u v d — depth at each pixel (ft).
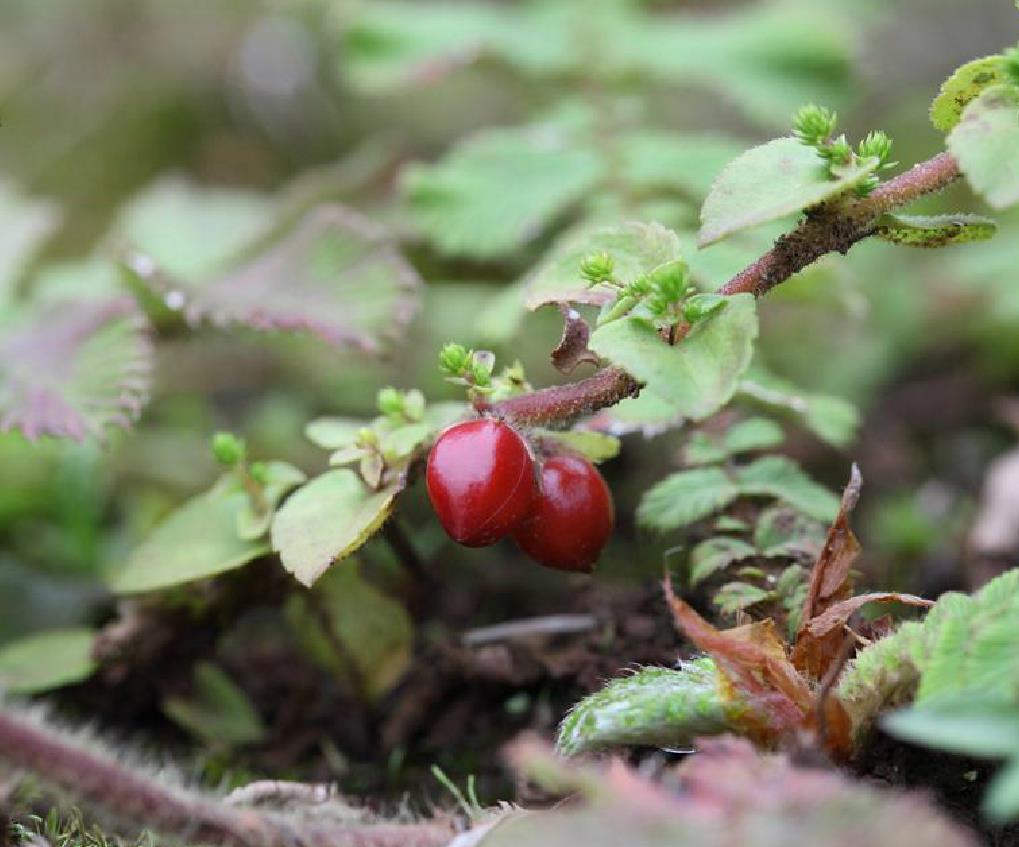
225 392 1.27
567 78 1.14
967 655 0.68
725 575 0.80
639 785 0.66
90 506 0.97
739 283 0.74
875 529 0.98
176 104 1.80
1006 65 0.72
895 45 1.72
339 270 0.91
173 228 1.24
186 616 0.83
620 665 0.81
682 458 0.83
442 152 1.72
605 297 0.74
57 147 1.73
